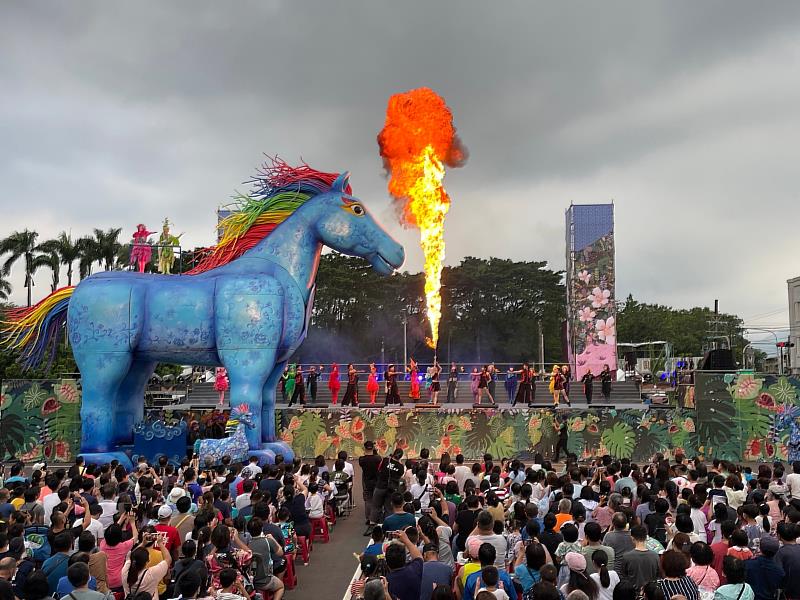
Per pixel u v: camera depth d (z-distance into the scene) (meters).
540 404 33.47
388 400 31.20
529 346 66.38
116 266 58.75
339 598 10.92
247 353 18.42
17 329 19.92
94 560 8.12
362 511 17.42
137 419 20.42
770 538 7.88
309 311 20.20
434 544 8.41
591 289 37.50
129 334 18.66
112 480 13.26
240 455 17.48
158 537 8.64
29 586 6.70
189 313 18.73
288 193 20.23
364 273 64.75
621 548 8.21
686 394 29.20
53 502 10.66
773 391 23.92
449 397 33.34
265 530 10.06
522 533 8.89
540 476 12.88
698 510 10.00
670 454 23.52
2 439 24.09
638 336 83.12
